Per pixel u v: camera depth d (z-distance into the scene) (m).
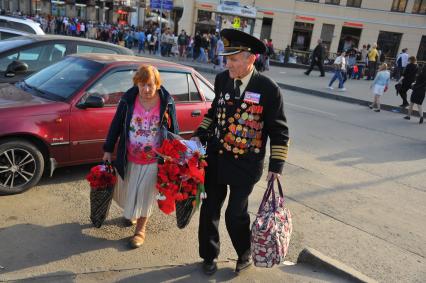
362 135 9.96
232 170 3.10
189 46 26.11
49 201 4.38
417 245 4.51
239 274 3.42
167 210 3.23
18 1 43.31
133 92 3.52
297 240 4.31
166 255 3.65
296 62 30.09
